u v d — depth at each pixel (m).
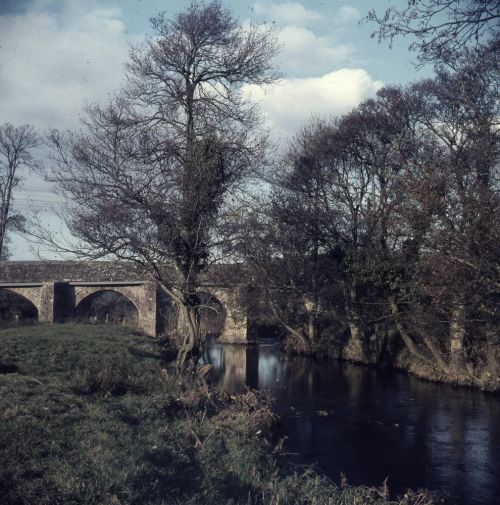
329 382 25.14
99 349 21.31
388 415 18.72
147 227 19.52
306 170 32.88
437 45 9.49
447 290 19.80
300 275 33.22
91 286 42.62
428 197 19.28
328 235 32.72
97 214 19.42
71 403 12.42
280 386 23.83
